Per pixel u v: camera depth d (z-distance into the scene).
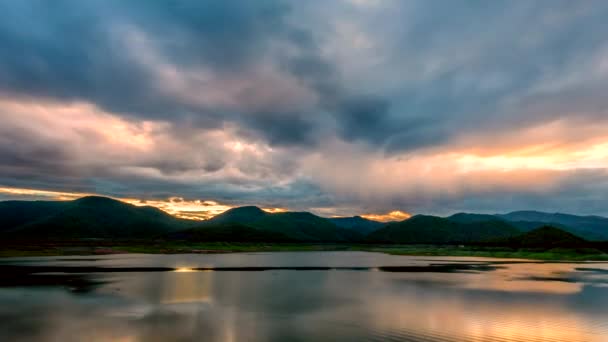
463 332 28.00
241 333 27.03
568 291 49.62
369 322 30.86
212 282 57.22
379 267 93.44
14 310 34.50
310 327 28.97
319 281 60.75
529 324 30.59
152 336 26.03
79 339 25.12
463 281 61.59
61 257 118.88
